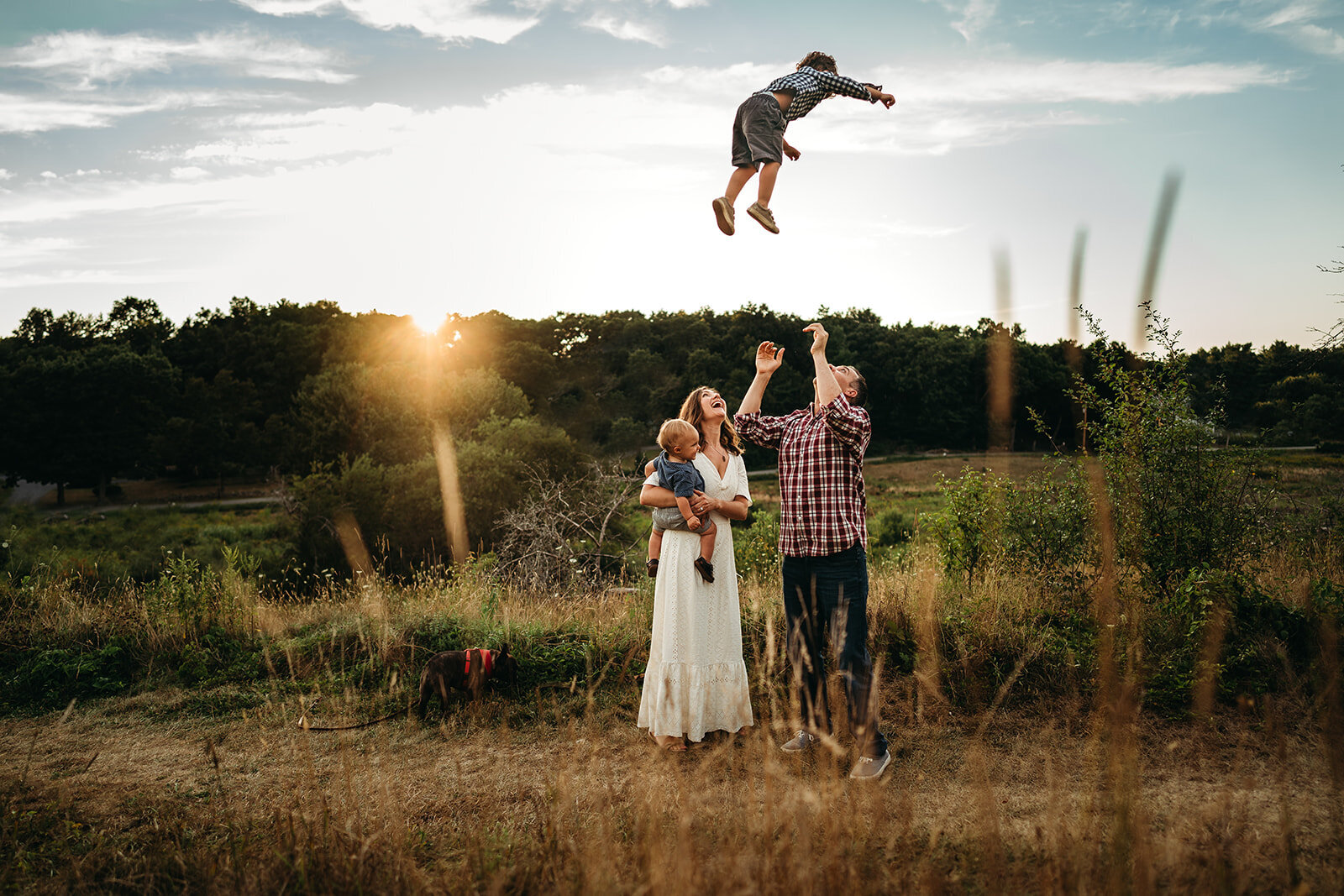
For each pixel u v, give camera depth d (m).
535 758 4.20
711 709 4.18
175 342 84.38
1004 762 3.77
